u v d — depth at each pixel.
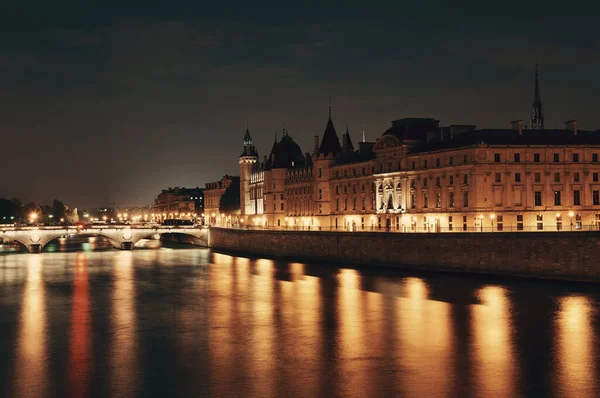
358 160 198.12
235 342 72.56
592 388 55.81
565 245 107.94
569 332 74.25
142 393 56.06
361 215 195.00
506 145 150.00
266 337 74.69
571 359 63.88
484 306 89.69
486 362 63.28
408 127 180.62
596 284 104.00
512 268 115.75
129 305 97.31
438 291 103.75
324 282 119.31
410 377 59.16
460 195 154.88
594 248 104.31
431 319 82.31
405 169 174.25
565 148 150.88
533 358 64.38
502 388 55.97
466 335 73.62
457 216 155.25
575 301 91.44
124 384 58.34
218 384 58.06
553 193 150.88
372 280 120.06
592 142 154.00
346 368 62.12
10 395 55.84
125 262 171.88
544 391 55.22
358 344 70.75
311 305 94.38
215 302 98.94
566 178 150.88
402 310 88.56
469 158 151.62
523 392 55.03
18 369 62.91
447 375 59.53
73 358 66.62
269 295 104.81
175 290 113.06
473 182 150.38
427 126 181.00
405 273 129.75
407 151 175.00
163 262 170.75
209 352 68.44
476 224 149.50
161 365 63.88
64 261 176.38
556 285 105.56
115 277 134.75
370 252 146.38
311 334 75.75
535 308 87.31
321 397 54.56
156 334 76.94
